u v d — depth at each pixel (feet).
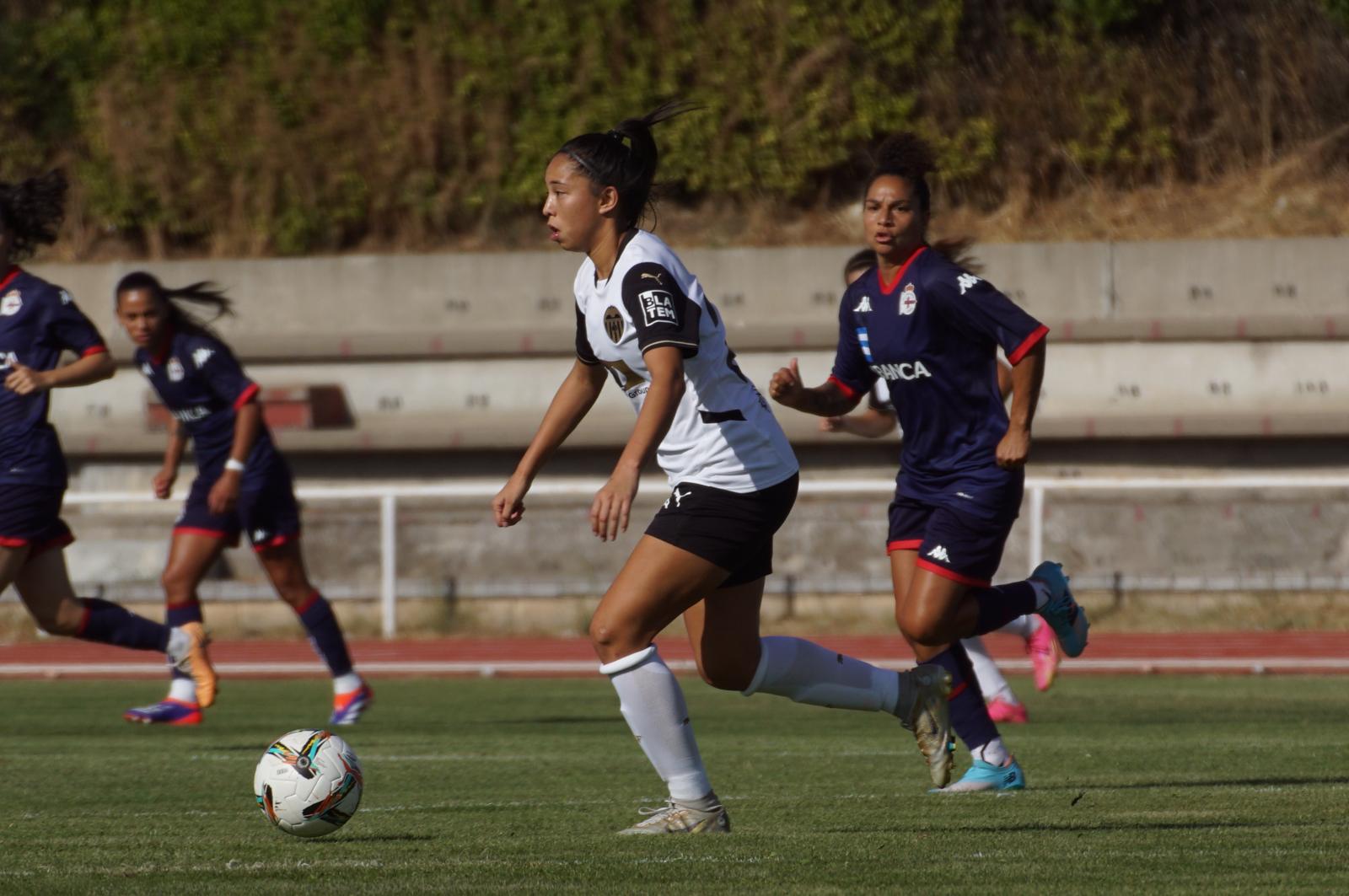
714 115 218.59
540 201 220.43
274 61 222.89
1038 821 49.11
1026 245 188.34
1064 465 181.37
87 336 74.08
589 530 175.94
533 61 220.43
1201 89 228.84
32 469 74.69
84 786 63.26
